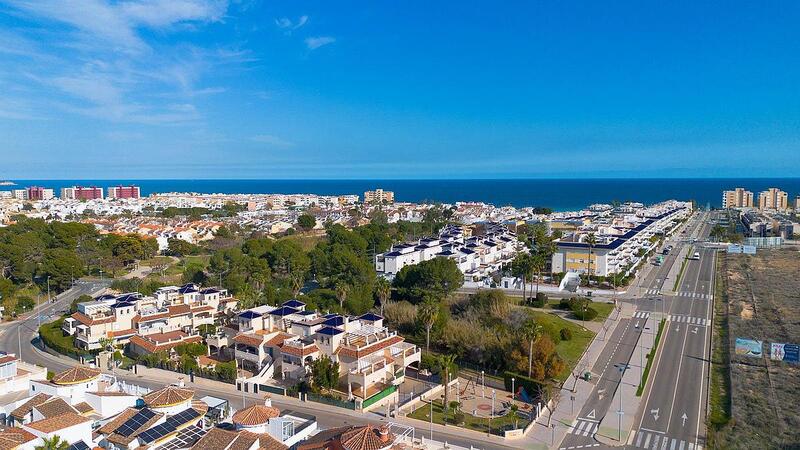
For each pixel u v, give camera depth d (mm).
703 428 84875
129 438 67750
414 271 161500
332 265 182375
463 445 79875
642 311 157125
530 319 122062
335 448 63469
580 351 122062
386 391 96438
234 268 190125
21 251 183125
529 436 83000
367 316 119500
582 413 90938
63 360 118375
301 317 116375
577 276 193875
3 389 88000
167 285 176000
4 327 145000
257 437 67375
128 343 124500
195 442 68375
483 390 101750
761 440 79250
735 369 108312
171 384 102125
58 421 67375
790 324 139125
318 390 97250
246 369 112250
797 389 97812
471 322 129250
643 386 101875
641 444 80125
